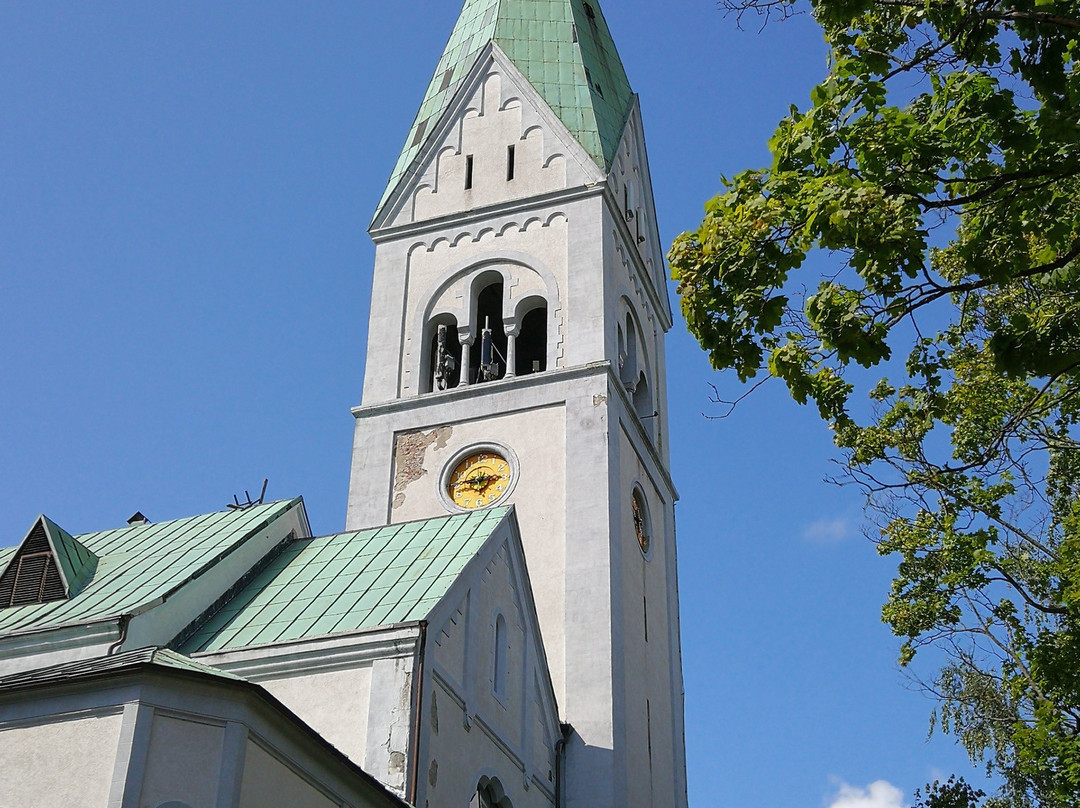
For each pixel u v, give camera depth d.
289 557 36.50
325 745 22.58
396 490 48.19
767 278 20.00
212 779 20.50
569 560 44.22
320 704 28.61
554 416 47.72
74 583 34.06
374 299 53.81
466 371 50.53
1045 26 17.81
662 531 52.47
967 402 33.00
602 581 43.41
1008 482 34.59
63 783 20.25
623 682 42.50
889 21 20.11
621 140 57.19
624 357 53.25
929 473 32.59
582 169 53.72
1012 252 20.02
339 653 29.08
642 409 54.28
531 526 45.47
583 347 49.16
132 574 34.38
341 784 23.28
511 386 48.84
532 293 51.50
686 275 20.55
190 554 35.00
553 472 46.41
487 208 54.06
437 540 34.91
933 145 19.19
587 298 50.28
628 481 48.72
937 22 18.83
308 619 31.53
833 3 19.03
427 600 30.56
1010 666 37.06
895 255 18.88
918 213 19.08
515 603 35.34
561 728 39.69
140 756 20.22
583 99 56.16
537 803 35.03
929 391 26.47
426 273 53.78
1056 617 35.28
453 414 49.09
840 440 35.31
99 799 19.91
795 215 19.59
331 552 36.12
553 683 41.78
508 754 33.06
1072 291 21.23
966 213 20.27
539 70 57.31
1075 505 33.12
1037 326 20.88
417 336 52.25
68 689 21.08
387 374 51.53
